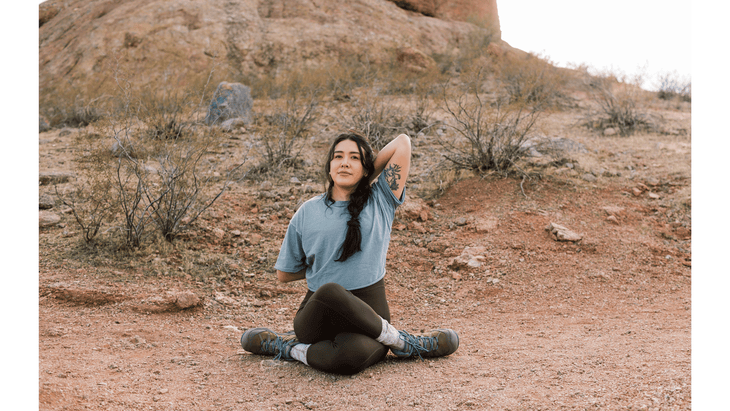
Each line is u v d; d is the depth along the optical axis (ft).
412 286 16.61
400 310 14.87
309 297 9.66
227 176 23.75
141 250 16.85
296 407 7.60
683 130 34.60
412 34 77.87
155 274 15.55
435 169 25.30
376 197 9.79
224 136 28.91
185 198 18.58
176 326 12.62
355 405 7.56
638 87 43.39
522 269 17.19
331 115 33.55
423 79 42.86
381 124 29.50
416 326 13.50
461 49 72.54
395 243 19.25
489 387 8.07
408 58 62.95
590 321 13.33
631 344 10.48
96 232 17.07
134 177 21.65
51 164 25.70
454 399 7.61
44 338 11.02
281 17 74.43
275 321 13.60
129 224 16.92
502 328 12.99
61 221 18.88
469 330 12.89
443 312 14.66
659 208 21.98
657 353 9.49
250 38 68.39
